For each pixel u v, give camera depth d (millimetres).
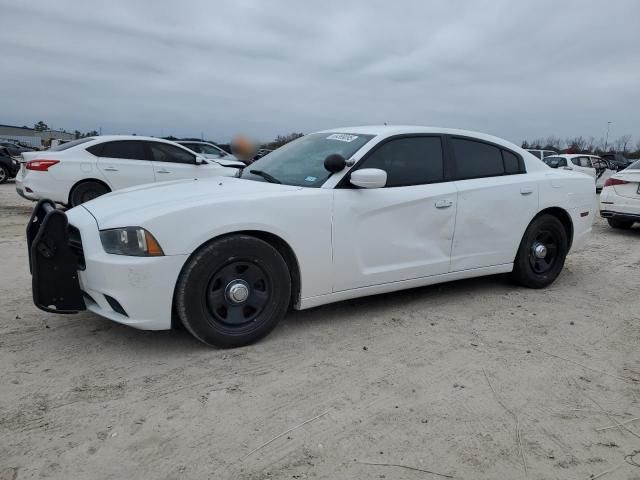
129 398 2779
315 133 4691
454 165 4426
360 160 3896
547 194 4922
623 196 8938
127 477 2162
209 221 3209
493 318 4211
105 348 3391
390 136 4121
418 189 4113
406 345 3598
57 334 3594
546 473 2271
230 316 3400
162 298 3125
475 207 4414
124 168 9453
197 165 10227
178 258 3125
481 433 2559
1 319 3844
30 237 3471
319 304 3764
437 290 4926
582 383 3115
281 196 3490
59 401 2723
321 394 2889
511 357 3455
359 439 2479
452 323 4055
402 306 4422
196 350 3396
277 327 3848
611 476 2266
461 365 3307
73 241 3420
